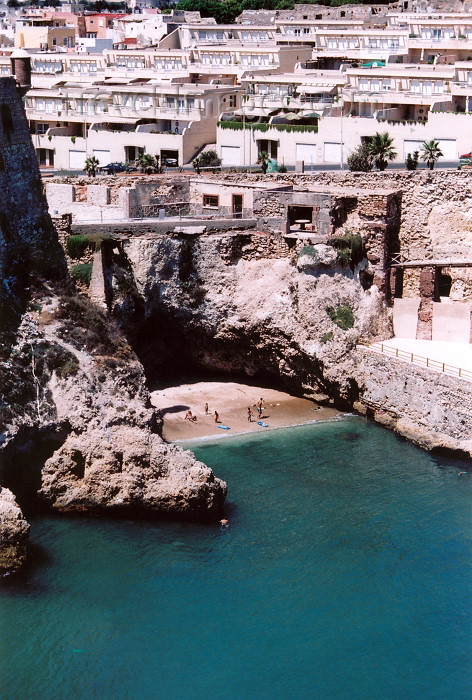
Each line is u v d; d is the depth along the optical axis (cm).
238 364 12725
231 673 8125
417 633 8494
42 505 9881
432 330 12594
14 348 10081
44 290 10769
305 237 12300
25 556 9006
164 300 12294
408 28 18938
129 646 8344
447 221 12888
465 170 12862
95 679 8069
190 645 8369
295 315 12238
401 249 13038
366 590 8938
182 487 9638
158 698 7900
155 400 12088
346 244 12356
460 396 11069
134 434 9812
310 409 12200
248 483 10419
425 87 16512
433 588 8962
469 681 8050
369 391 11925
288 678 8088
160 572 9106
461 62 16800
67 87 18238
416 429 11362
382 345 12169
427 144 14538
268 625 8562
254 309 12344
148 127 16938
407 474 10669
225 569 9156
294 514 9919
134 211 12950
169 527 9688
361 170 14438
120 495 9750
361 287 12481
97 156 16775
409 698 7906
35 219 11238
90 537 9544
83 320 10631
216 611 8700
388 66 17262
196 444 11188
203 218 12725
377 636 8462
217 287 12456
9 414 9681
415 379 11500
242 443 11244
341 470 10725
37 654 8256
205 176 13700
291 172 14362
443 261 12700
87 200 13175
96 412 9919
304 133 15925
